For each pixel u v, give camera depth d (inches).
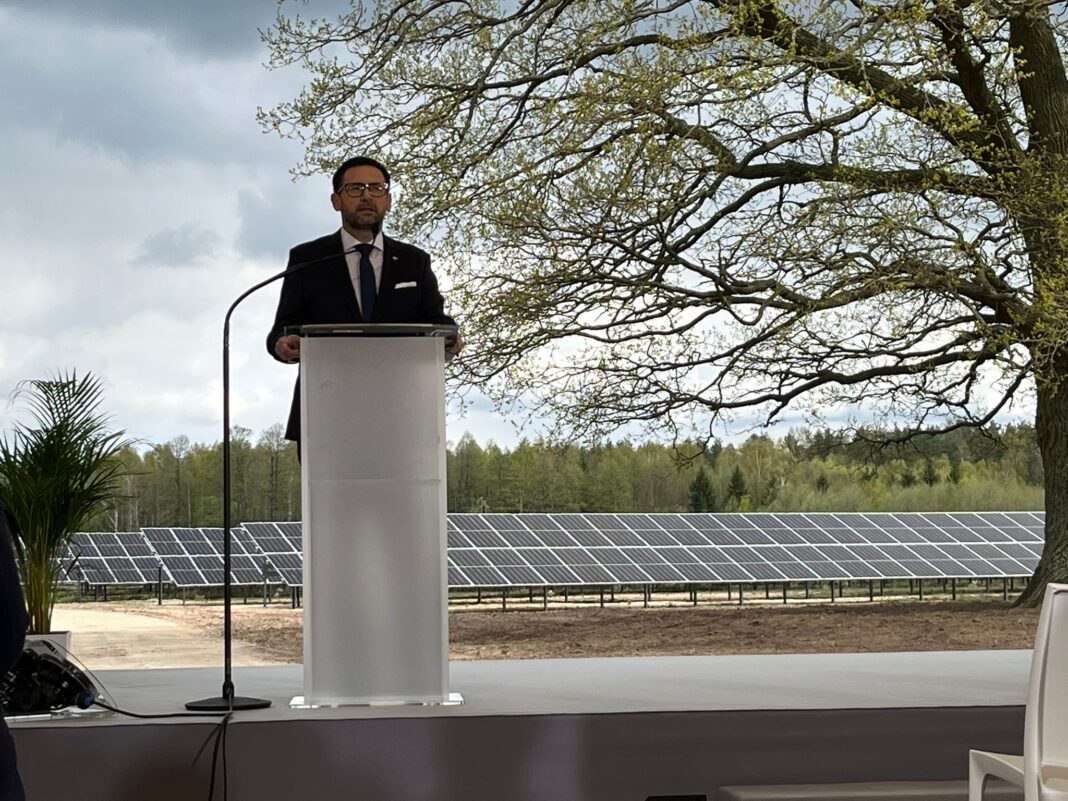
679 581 808.3
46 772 150.3
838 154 470.6
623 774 156.5
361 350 157.9
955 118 415.2
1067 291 411.8
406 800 152.3
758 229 474.0
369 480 158.1
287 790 151.1
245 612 762.2
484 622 574.2
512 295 484.4
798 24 412.5
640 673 211.5
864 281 453.1
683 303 491.2
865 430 578.9
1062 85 504.7
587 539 882.8
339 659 158.4
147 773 150.9
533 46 494.6
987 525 988.6
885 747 160.7
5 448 200.8
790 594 1108.5
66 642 188.4
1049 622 120.1
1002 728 162.7
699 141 471.5
